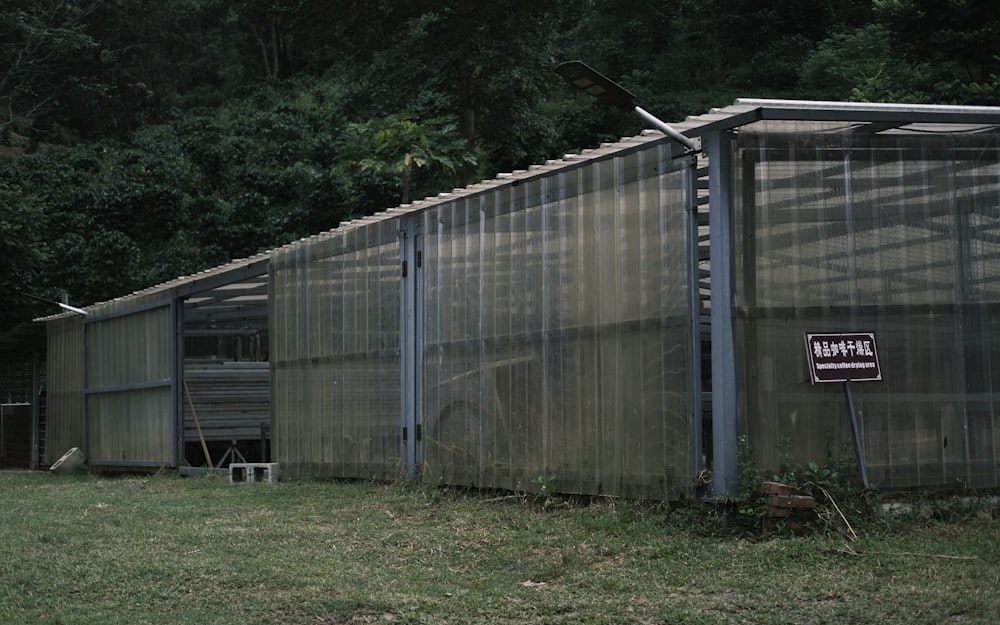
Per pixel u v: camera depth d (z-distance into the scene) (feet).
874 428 26.27
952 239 27.53
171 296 53.88
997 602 17.75
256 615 19.10
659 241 26.91
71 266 102.47
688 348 25.91
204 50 197.16
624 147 27.99
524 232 32.14
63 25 166.91
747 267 25.49
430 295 36.78
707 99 141.49
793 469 25.26
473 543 25.22
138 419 56.75
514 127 102.06
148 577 22.31
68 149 149.79
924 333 27.02
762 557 21.85
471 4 95.20
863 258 26.55
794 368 25.64
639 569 21.68
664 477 26.40
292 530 28.32
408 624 18.16
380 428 39.45
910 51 68.08
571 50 158.40
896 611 17.62
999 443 27.55
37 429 69.67
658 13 159.43
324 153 125.39
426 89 108.37
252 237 109.29
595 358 29.07
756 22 154.20
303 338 44.65
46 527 30.09
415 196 98.22
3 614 19.52
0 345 71.05
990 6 64.08
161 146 139.33
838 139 26.53
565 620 18.03
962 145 27.73
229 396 56.65
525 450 31.73
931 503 26.05
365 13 99.60
